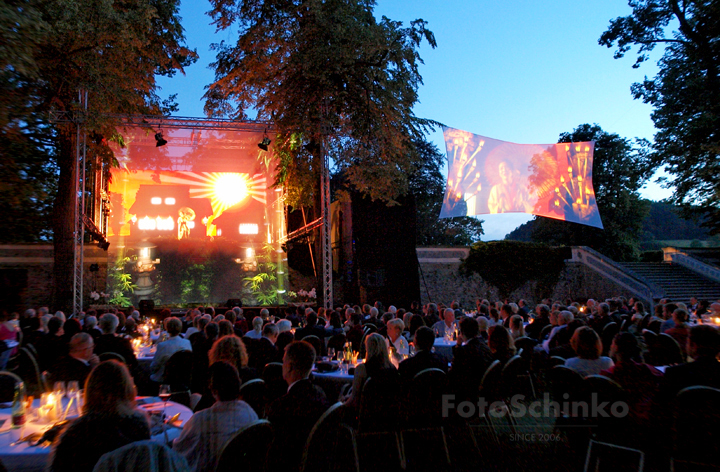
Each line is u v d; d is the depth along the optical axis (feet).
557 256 87.35
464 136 50.37
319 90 52.24
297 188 61.77
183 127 49.70
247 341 20.04
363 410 14.98
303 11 53.93
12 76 20.74
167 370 18.54
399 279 65.36
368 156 56.29
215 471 9.14
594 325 29.63
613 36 80.94
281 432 10.81
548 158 50.80
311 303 68.59
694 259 94.27
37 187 24.56
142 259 67.51
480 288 83.87
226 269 70.38
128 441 8.15
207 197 73.77
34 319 33.76
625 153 106.73
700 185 84.58
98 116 45.27
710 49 73.51
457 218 121.49
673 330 21.59
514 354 18.65
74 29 38.27
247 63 57.62
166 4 57.16
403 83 55.67
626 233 107.76
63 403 13.26
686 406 12.03
